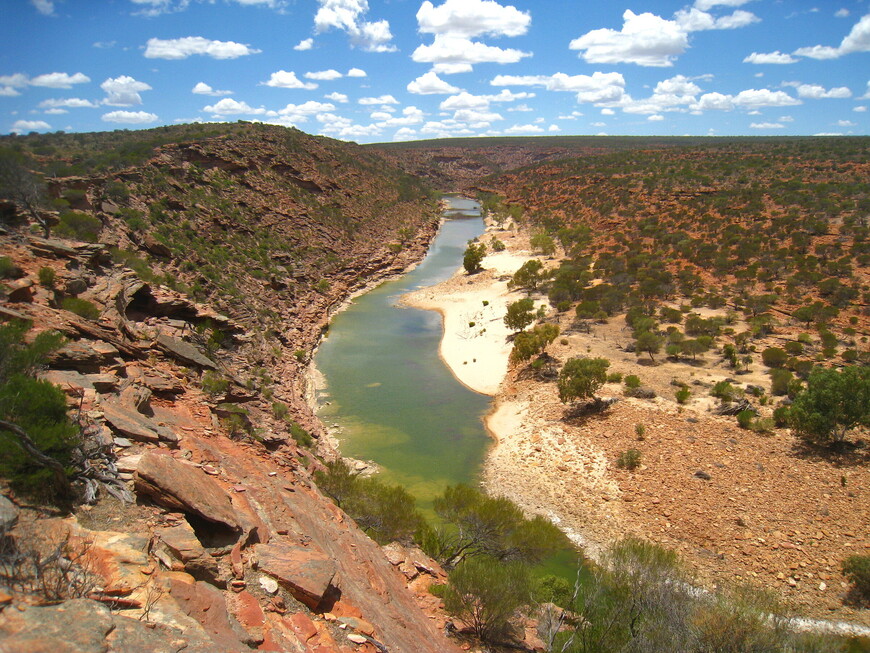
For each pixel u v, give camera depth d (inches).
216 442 681.6
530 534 743.7
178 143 3193.9
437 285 3427.7
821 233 3248.0
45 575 274.5
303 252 3216.0
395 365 2089.1
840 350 1840.6
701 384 1610.5
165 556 346.3
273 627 343.3
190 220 2491.4
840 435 1253.7
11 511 318.3
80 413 481.7
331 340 2397.9
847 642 779.4
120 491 398.9
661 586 542.9
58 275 968.9
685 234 3666.3
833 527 997.2
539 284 3102.9
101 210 1881.2
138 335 975.6
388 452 1425.9
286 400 1462.8
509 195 7519.7
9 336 525.7
